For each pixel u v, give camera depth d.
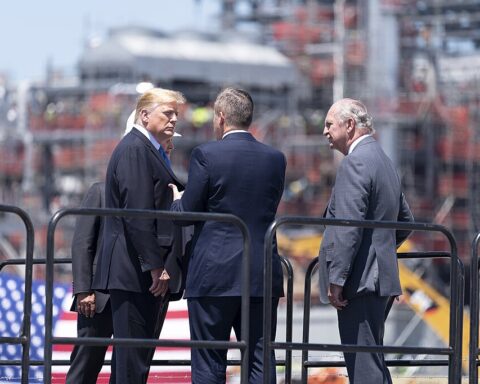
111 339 32.00
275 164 35.53
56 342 31.59
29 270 32.53
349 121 36.47
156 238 35.44
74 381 39.66
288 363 39.69
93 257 38.91
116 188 35.94
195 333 35.06
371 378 36.22
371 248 36.06
